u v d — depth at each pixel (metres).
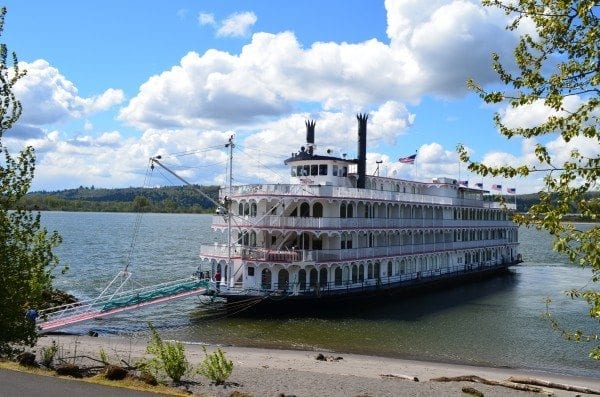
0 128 20.56
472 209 81.62
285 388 24.69
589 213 11.77
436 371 33.53
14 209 21.17
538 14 13.04
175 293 48.09
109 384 19.97
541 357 38.75
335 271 54.22
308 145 63.94
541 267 104.00
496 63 13.87
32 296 21.62
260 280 51.12
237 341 41.00
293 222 51.16
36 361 24.44
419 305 58.06
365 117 61.88
